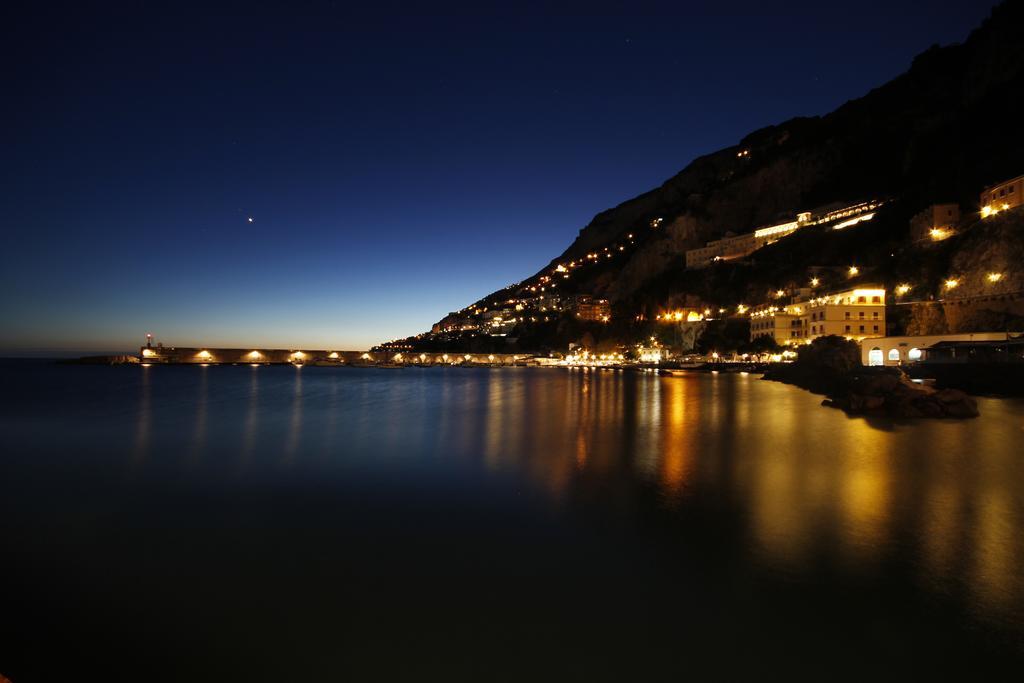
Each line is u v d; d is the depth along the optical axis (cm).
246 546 1222
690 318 14275
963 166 9625
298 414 4150
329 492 1689
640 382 8550
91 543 1246
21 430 3183
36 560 1148
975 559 1117
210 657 798
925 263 8144
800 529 1298
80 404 4950
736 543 1209
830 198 15088
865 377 4688
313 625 880
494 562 1116
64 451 2464
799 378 6912
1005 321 6131
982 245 6919
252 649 817
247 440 2794
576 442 2669
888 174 14050
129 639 847
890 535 1253
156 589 1011
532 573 1063
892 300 8450
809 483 1756
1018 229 6481
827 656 786
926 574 1045
